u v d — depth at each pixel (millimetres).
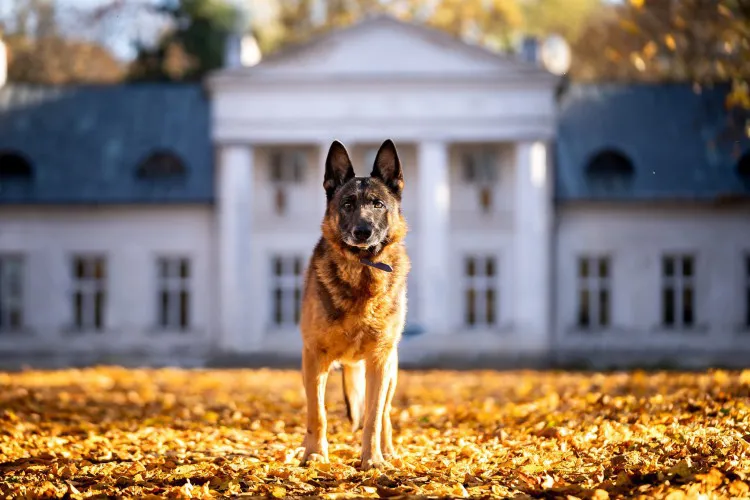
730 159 40812
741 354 40688
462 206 41000
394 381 9203
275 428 12445
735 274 40750
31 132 42219
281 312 40906
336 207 8812
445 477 8219
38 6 54688
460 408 14227
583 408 12727
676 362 37844
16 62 54375
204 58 54719
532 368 34750
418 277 39406
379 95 39438
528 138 39125
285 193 41125
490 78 39125
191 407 15195
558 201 40375
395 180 9055
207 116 42750
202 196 40469
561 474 8266
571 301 40875
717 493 7207
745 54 16297
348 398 9703
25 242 41188
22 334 41094
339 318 8594
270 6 56438
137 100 43531
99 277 41469
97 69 55469
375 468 8664
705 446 8703
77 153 41719
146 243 41062
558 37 56656
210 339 40906
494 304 40750
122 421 13328
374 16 39219
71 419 13508
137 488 7887
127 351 40969
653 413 11430
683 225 40844
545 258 39375
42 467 8945
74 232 41125
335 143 9164
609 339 40750
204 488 7762
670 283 41062
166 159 41438
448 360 38688
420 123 39375
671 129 41875
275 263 41094
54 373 26234
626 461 8406
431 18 50906
